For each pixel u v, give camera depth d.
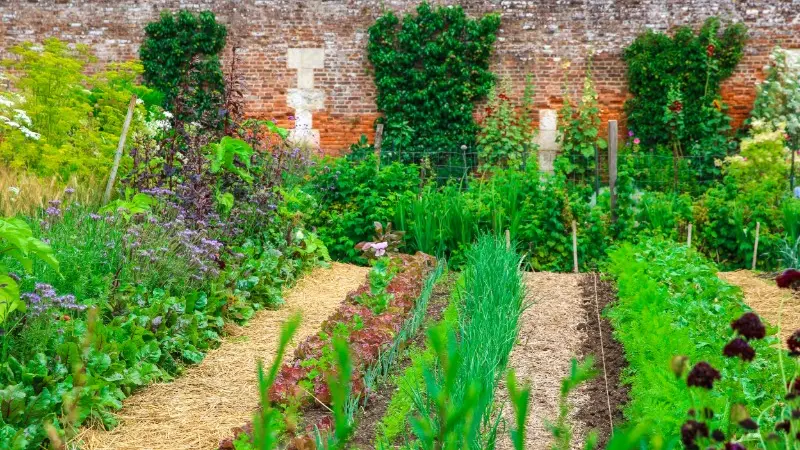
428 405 4.40
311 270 9.75
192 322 6.55
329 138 17.19
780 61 16.44
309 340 6.16
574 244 10.88
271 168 10.63
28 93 11.91
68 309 5.73
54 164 9.77
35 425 4.60
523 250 11.12
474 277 7.30
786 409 3.73
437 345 1.50
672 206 11.78
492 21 16.78
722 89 16.83
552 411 5.28
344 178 11.73
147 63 16.81
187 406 5.42
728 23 16.78
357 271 10.05
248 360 6.43
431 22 16.89
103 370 5.29
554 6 16.92
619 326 7.04
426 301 7.69
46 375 4.87
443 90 16.80
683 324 6.36
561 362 6.36
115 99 12.05
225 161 9.30
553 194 11.25
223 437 4.89
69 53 16.91
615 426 4.96
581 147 16.61
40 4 16.95
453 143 16.66
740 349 2.48
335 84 17.12
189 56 16.98
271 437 1.51
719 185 12.62
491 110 16.64
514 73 17.00
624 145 16.92
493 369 4.90
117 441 4.84
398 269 8.93
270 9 17.11
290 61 17.12
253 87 17.19
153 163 9.14
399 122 16.78
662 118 16.36
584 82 16.84
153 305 6.27
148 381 5.73
